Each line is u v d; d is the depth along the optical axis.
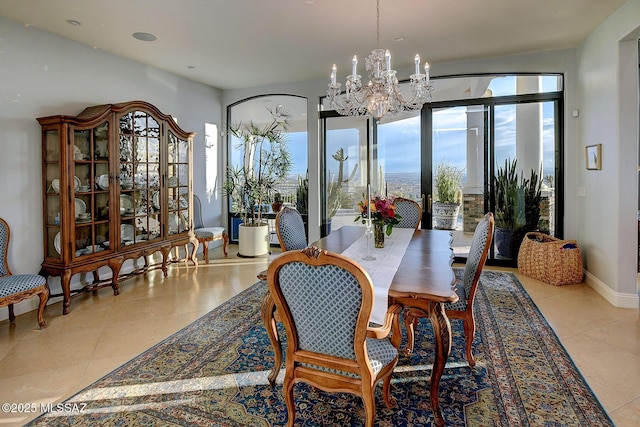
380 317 1.86
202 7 3.23
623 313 3.35
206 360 2.57
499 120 5.05
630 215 3.48
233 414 1.99
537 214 4.96
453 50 4.48
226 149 6.53
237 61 4.79
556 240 4.48
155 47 4.24
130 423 1.92
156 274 4.81
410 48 4.38
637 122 3.43
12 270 3.44
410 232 3.66
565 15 3.52
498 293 3.94
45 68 3.70
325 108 5.89
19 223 3.50
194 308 3.58
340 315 1.62
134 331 3.05
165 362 2.54
